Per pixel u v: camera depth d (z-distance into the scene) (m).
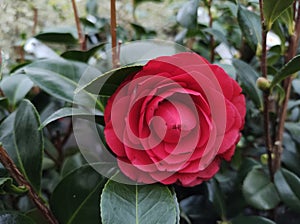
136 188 0.24
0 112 0.35
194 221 0.37
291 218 0.36
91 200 0.27
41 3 0.36
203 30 0.38
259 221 0.32
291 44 0.30
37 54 0.43
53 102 0.38
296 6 0.32
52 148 0.39
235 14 0.39
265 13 0.26
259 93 0.32
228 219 0.35
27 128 0.28
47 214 0.25
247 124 0.39
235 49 0.44
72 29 0.38
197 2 0.37
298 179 0.31
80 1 0.38
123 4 0.42
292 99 0.43
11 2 0.34
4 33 0.34
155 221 0.22
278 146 0.32
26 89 0.34
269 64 0.36
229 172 0.35
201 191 0.34
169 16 0.44
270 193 0.32
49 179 0.39
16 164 0.27
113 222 0.22
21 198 0.34
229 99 0.25
